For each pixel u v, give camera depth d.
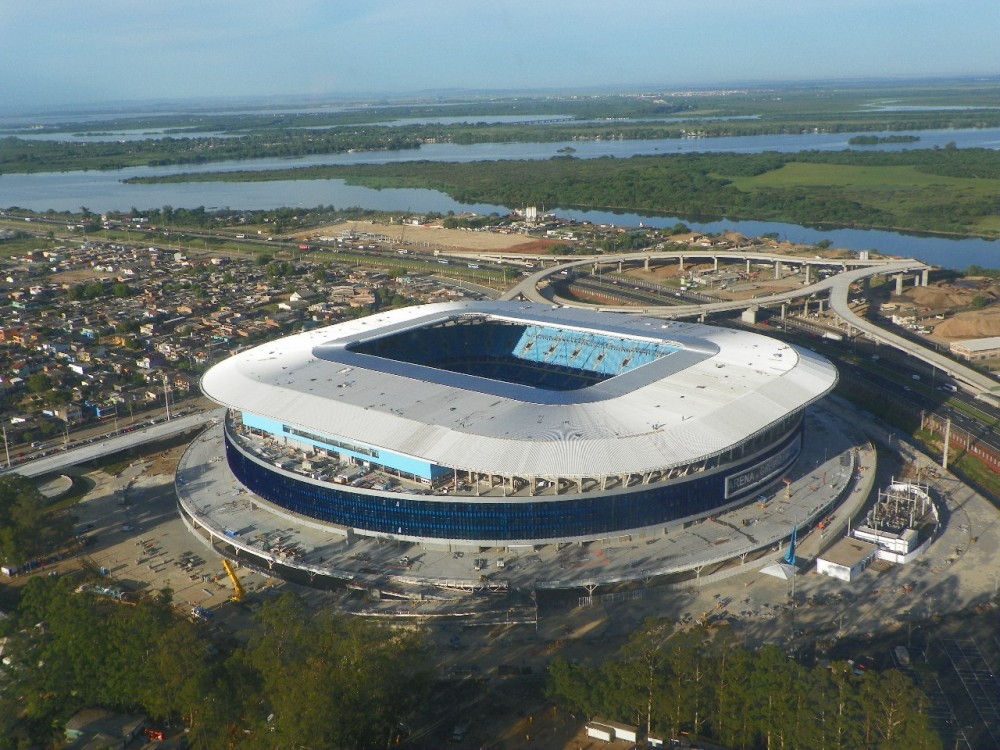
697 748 158.75
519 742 163.88
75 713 172.25
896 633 192.00
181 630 168.25
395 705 160.38
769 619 198.25
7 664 179.38
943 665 180.75
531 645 192.62
